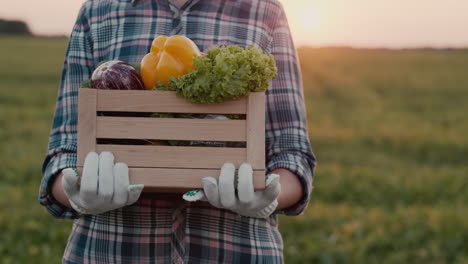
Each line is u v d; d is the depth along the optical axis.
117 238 1.96
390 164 13.27
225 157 1.70
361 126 18.27
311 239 6.75
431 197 10.16
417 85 27.08
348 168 12.18
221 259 1.94
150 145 1.70
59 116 2.09
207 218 1.95
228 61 1.65
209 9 2.06
